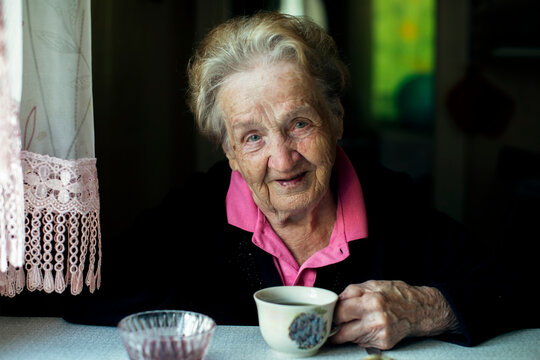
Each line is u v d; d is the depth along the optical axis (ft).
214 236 4.24
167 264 4.24
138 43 8.29
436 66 10.44
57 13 3.23
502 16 10.33
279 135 3.57
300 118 3.59
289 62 3.59
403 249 4.28
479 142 10.72
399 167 10.70
